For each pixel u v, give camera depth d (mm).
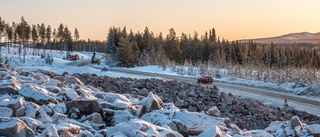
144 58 69438
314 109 14750
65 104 6805
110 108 7371
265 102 16844
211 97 15023
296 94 20578
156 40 106562
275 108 14828
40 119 5508
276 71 30391
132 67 62938
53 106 6434
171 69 49031
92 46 179125
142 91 14008
